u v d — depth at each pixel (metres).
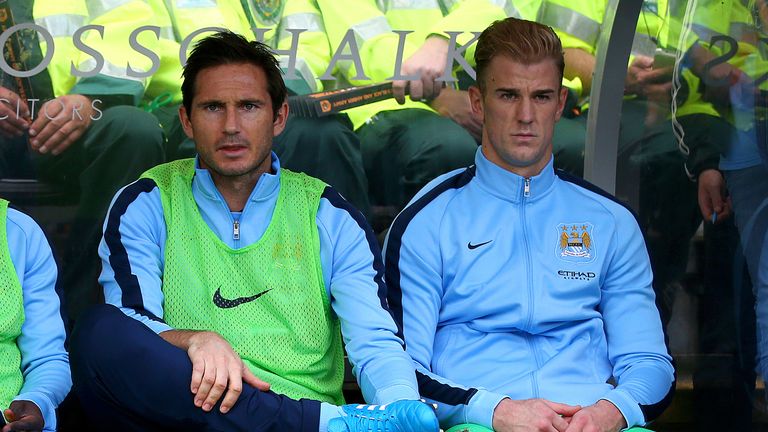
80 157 4.48
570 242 3.57
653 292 3.63
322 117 4.53
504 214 3.58
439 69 4.56
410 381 3.19
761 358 4.19
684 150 4.50
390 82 4.55
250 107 3.32
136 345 3.00
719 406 4.38
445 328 3.55
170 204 3.39
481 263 3.53
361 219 3.48
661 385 3.43
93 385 3.04
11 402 3.19
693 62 4.47
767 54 4.32
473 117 4.57
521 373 3.46
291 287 3.35
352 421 3.01
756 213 4.28
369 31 4.54
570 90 4.59
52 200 4.48
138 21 4.48
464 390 3.26
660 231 4.52
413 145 4.56
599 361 3.55
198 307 3.32
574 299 3.54
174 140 4.52
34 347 3.39
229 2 4.52
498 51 3.47
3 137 4.45
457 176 3.69
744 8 4.36
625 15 4.05
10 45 4.42
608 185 4.18
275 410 3.04
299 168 4.53
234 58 3.32
